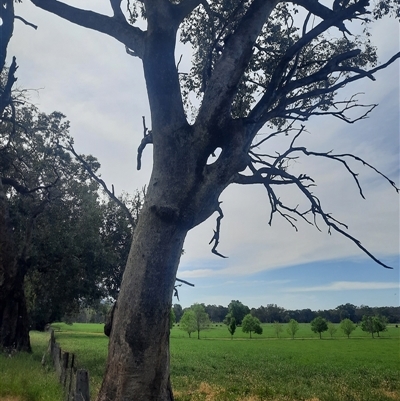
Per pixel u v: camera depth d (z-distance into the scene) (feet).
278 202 25.22
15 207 67.21
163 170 19.08
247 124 20.16
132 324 17.39
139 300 17.60
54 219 71.15
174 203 18.56
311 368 91.35
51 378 36.09
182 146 19.17
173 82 19.97
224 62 19.93
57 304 79.92
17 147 67.77
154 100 19.90
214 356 119.44
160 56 20.10
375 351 160.35
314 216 24.06
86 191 73.31
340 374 81.66
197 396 46.14
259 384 58.03
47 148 68.03
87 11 22.77
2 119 53.67
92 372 54.13
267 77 31.24
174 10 20.92
